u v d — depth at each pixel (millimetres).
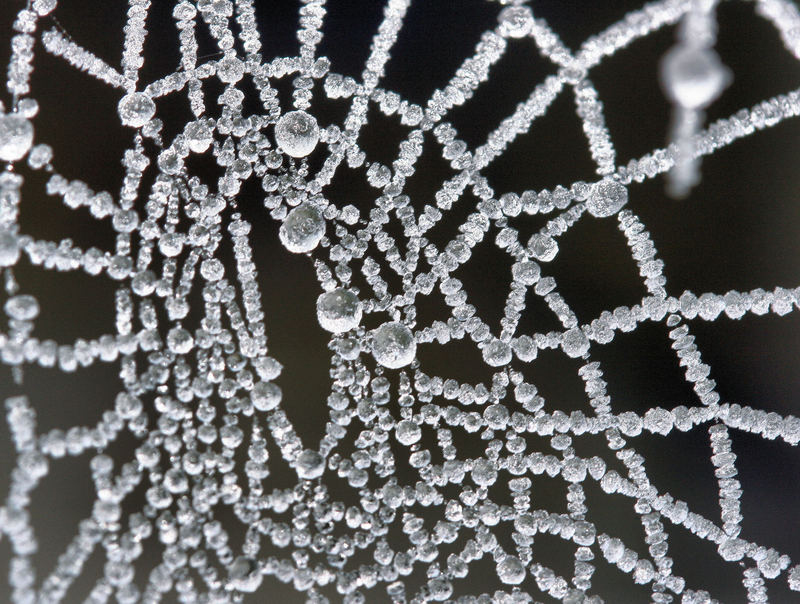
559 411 111
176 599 111
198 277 111
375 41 110
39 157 107
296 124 108
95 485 109
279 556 112
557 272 113
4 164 109
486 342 110
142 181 111
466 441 113
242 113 111
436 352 112
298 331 112
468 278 113
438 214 110
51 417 110
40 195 110
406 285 110
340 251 110
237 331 109
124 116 107
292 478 112
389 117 112
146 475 110
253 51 109
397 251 110
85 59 108
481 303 113
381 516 110
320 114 111
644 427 112
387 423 110
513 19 110
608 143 112
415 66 113
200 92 109
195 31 111
